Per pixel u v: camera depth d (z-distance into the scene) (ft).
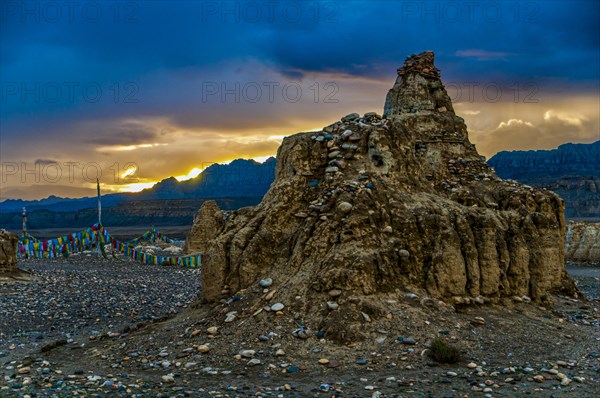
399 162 67.56
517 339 54.29
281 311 55.01
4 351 60.13
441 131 89.20
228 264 64.23
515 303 64.44
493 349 51.72
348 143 68.03
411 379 45.42
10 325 75.82
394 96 93.40
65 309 87.81
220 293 63.21
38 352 58.39
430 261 60.39
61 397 42.88
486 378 45.75
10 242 118.73
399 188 66.23
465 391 43.19
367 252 57.77
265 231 64.08
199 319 59.77
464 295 60.64
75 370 50.44
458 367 48.01
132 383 46.16
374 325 52.65
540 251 68.85
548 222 71.31
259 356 50.31
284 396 42.63
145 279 127.54
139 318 81.20
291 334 52.49
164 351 53.16
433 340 51.49
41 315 82.89
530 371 47.26
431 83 93.81
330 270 55.98
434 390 43.37
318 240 59.52
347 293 54.80
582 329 60.18
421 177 71.46
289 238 63.10
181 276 135.33
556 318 62.80
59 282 116.16
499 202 77.46
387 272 57.57
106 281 121.39
